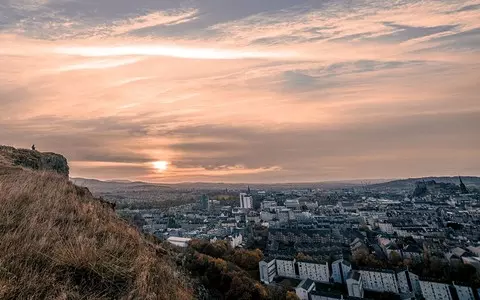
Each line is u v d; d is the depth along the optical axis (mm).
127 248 6508
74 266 4957
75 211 8555
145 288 5066
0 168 17281
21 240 5312
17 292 3938
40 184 11328
